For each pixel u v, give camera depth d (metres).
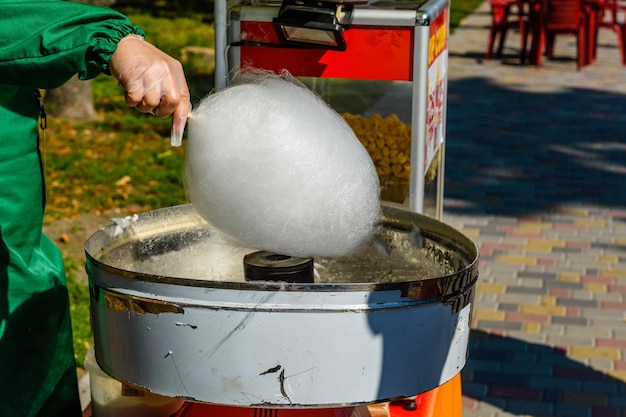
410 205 2.57
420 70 2.44
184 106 1.57
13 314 2.11
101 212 6.18
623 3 17.11
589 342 4.62
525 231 6.19
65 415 2.34
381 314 1.45
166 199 6.45
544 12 12.07
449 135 8.68
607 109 9.84
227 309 1.43
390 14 2.40
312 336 1.43
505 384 4.21
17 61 1.64
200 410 1.84
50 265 2.23
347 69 2.49
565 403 4.05
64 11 1.64
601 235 6.14
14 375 2.15
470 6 18.19
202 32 13.07
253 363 1.45
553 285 5.30
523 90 10.80
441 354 1.55
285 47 2.47
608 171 7.59
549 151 8.16
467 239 1.83
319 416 1.80
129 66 1.55
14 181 2.05
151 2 15.93
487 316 4.90
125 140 7.96
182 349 1.47
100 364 1.64
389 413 2.08
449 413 2.39
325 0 2.38
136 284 1.49
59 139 7.84
